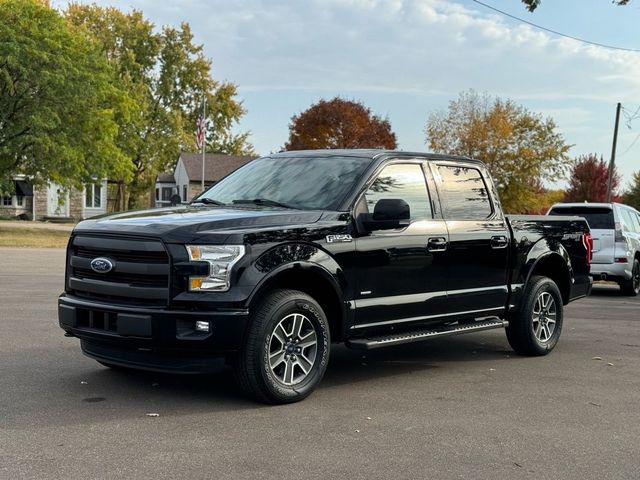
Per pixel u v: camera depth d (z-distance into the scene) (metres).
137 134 53.50
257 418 5.18
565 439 4.89
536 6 14.70
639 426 5.25
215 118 61.22
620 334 9.65
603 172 57.53
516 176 47.00
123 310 5.29
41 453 4.31
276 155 7.29
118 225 5.54
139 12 55.72
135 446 4.48
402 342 6.34
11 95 30.53
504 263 7.53
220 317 5.16
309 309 5.67
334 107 54.34
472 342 8.95
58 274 16.20
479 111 48.34
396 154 6.73
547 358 7.91
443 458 4.42
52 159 31.38
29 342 7.80
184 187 64.62
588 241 8.91
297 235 5.62
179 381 6.25
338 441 4.70
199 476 3.99
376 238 6.19
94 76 33.09
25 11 30.98
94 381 6.15
